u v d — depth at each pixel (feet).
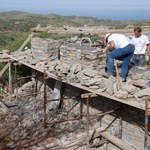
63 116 34.71
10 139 30.25
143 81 23.54
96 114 28.78
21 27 206.49
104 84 24.89
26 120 34.42
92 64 29.40
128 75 25.84
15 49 57.11
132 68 26.96
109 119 29.14
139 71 25.85
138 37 29.04
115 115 28.25
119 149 25.77
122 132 27.68
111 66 25.66
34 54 40.40
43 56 37.47
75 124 31.99
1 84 51.75
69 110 35.81
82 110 33.42
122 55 24.79
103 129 27.91
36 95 43.60
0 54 43.98
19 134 31.22
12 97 42.78
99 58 29.78
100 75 27.14
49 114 35.47
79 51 31.04
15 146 28.63
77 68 29.01
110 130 28.40
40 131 31.12
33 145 28.45
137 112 25.63
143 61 29.45
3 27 206.80
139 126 25.63
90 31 36.29
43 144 28.35
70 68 29.73
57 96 36.52
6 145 28.99
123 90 23.31
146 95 21.38
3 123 34.37
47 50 36.42
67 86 35.91
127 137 27.14
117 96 22.85
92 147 25.66
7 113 37.17
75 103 34.91
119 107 27.53
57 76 29.96
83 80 26.63
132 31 37.06
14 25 217.97
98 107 30.83
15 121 34.63
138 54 29.22
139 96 21.89
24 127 32.76
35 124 33.06
